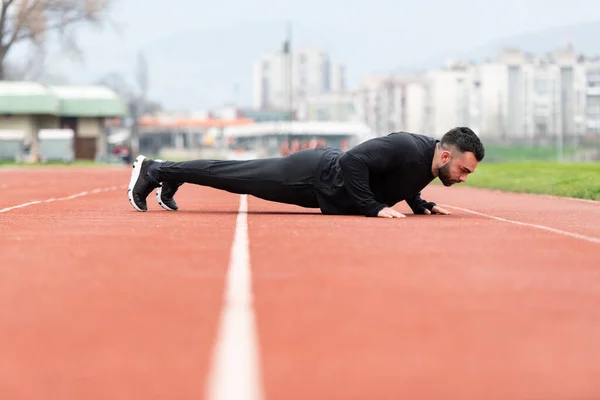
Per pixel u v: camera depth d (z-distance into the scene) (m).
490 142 131.88
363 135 179.12
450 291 6.14
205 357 4.26
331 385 3.76
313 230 10.60
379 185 12.93
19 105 81.81
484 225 11.66
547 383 3.79
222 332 4.79
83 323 5.05
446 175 12.67
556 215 14.89
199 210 14.95
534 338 4.68
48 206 16.59
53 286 6.32
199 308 5.47
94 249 8.58
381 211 12.55
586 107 167.25
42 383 3.81
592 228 11.49
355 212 13.16
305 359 4.21
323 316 5.23
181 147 185.62
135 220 12.38
